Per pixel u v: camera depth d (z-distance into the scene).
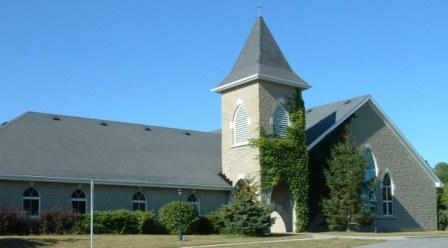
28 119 40.22
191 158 44.50
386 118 49.50
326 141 45.22
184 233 37.22
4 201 33.28
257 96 41.81
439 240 32.25
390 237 35.38
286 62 44.31
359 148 45.62
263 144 41.09
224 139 44.34
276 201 43.50
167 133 47.41
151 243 29.20
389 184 49.16
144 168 40.00
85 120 43.53
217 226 38.78
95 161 38.38
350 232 41.44
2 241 28.27
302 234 38.03
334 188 43.09
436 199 53.12
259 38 43.72
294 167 42.38
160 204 39.41
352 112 46.72
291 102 43.56
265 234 36.88
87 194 36.56
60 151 37.88
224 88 44.16
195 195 41.12
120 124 45.31
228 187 42.25
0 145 35.72
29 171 34.12
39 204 34.59
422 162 52.00
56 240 29.44
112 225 35.31
